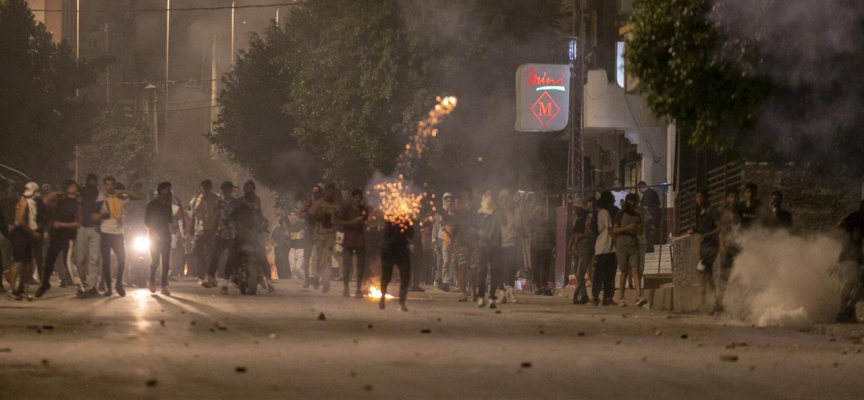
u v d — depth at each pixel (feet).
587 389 54.54
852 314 106.42
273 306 123.44
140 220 167.94
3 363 62.18
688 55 92.02
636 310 138.10
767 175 138.51
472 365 64.23
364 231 148.25
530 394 52.29
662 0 92.89
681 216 177.99
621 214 146.00
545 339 84.99
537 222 182.80
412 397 50.37
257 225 150.30
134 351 69.72
